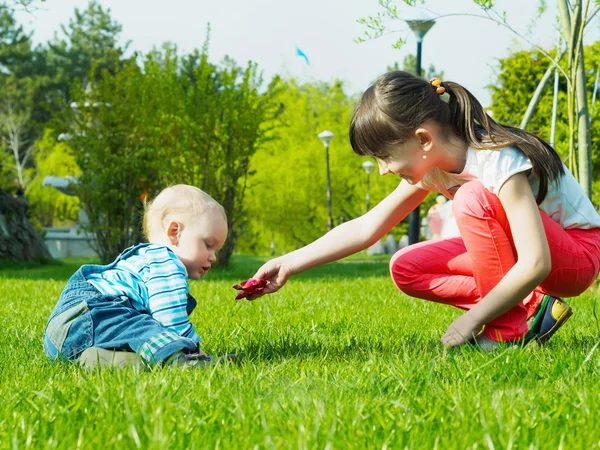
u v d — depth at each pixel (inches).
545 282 121.3
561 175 118.1
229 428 70.0
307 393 84.1
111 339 106.6
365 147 114.5
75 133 574.6
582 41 265.0
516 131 113.9
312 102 1232.8
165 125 549.0
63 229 1029.8
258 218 1021.2
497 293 112.2
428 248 131.5
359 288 282.0
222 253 556.7
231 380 90.9
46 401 81.1
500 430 67.7
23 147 1950.1
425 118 110.3
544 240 110.0
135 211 567.2
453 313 184.7
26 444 64.8
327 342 133.6
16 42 2098.9
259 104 565.6
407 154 112.6
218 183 557.6
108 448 64.2
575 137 297.4
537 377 94.9
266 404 77.9
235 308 201.2
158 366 98.5
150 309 109.4
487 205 112.8
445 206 584.1
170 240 116.9
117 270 113.0
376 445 64.9
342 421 71.0
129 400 77.6
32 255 630.5
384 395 83.0
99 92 575.8
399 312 189.8
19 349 128.2
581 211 120.6
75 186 565.9
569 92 270.8
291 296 243.3
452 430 68.5
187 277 115.4
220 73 595.2
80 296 110.3
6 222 622.2
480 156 112.0
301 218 1016.9
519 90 606.2
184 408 73.7
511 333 116.9
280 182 1015.0
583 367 95.7
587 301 211.0
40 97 2044.8
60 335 108.9
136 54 589.0
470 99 113.5
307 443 64.1
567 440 66.0
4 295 257.6
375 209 133.4
